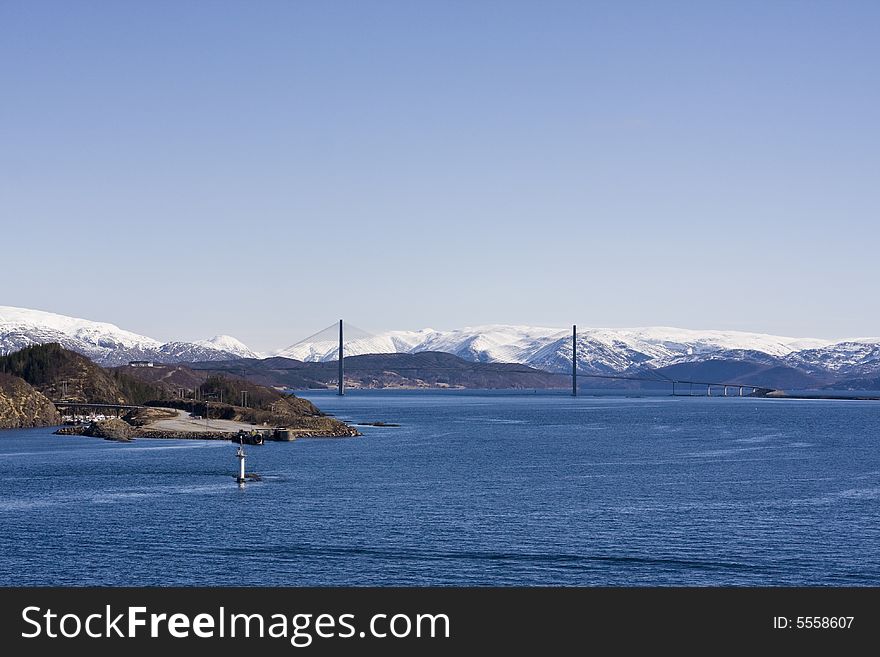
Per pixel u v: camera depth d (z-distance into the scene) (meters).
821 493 121.88
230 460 165.38
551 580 77.56
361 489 125.12
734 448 197.50
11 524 98.69
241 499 115.62
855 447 199.75
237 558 84.00
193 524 98.31
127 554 85.44
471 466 156.88
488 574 79.25
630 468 154.12
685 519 101.00
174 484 130.00
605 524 98.25
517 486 128.88
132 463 159.62
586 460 168.88
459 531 94.50
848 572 79.50
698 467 155.62
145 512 105.81
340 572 79.69
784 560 83.00
